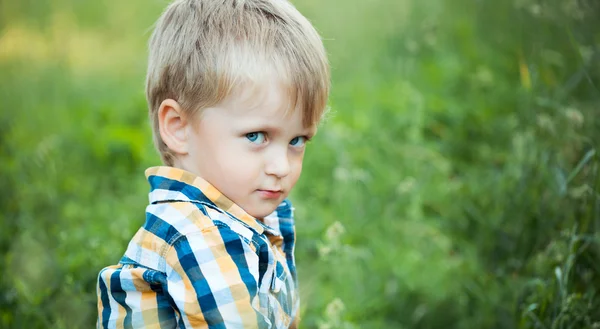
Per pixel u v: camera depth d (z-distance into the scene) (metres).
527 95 4.13
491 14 5.57
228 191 2.04
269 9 2.11
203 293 1.93
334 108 5.23
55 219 4.02
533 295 2.93
